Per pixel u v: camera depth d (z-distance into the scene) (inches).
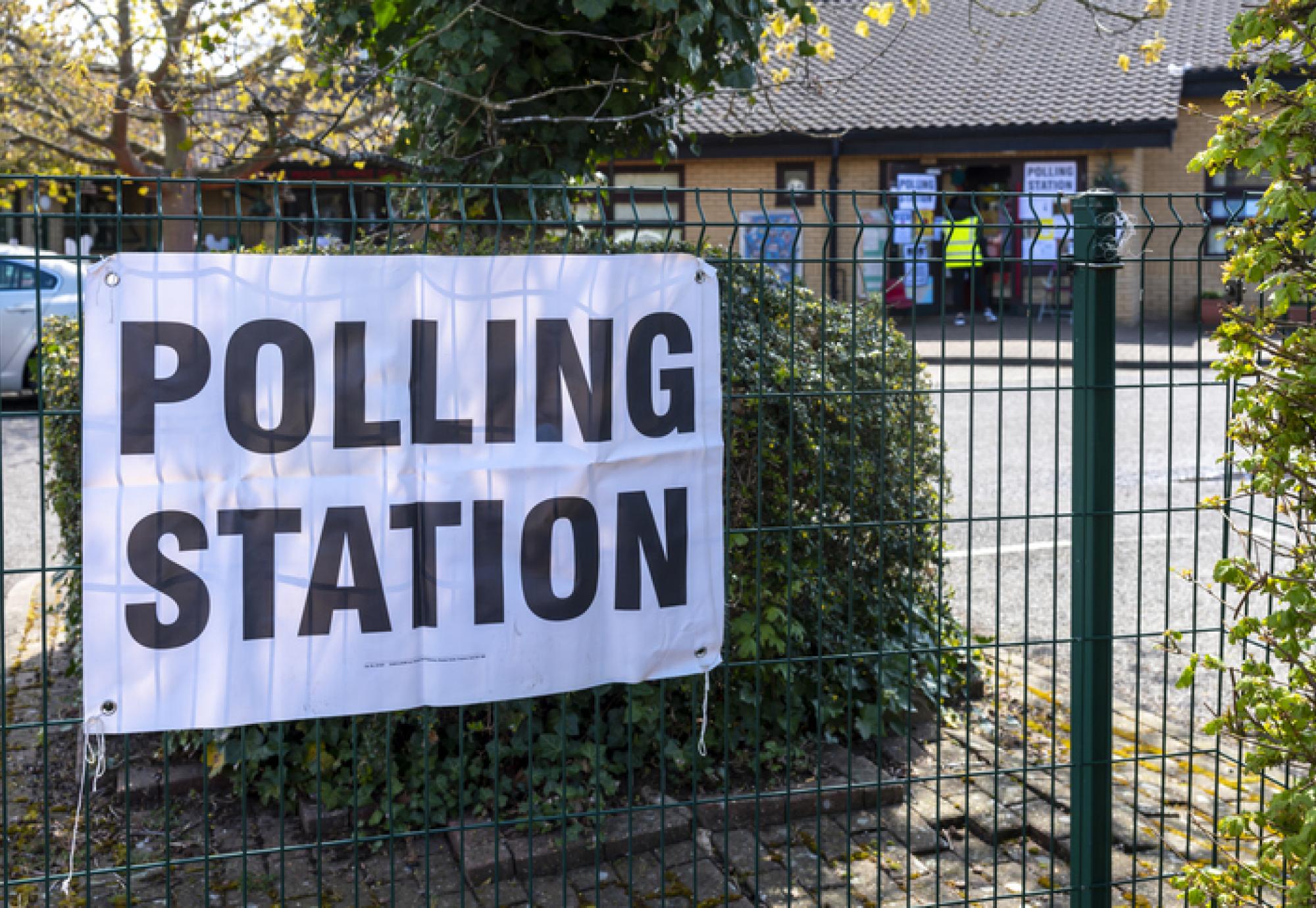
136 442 110.0
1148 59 265.9
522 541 119.6
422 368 116.4
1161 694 216.8
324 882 152.4
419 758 168.1
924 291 856.9
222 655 112.7
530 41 224.2
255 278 111.9
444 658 118.3
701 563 125.2
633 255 120.9
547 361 119.4
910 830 148.9
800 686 183.8
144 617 110.9
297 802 169.3
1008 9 1013.2
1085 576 135.8
